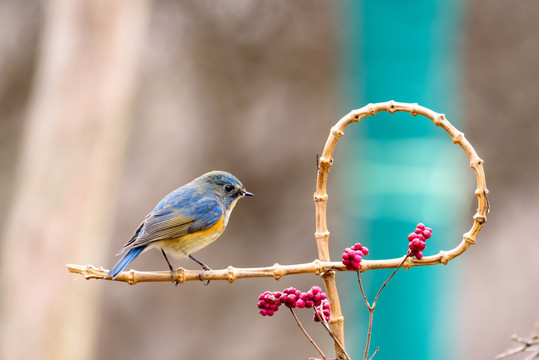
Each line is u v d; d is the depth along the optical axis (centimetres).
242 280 1579
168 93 1559
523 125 1644
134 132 1538
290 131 1580
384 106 401
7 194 1589
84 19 1090
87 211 1104
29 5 1577
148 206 1520
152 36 1549
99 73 1098
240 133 1573
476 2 1620
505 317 1538
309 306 393
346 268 396
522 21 1627
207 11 1548
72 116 1095
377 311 664
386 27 686
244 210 1594
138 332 1545
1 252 1548
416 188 676
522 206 1631
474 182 1595
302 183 1586
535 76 1642
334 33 1526
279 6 1555
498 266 1584
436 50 691
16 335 1088
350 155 1272
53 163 1091
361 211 688
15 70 1587
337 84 1486
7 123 1595
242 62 1574
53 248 1088
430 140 682
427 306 661
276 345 1530
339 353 396
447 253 396
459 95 1380
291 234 1588
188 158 1556
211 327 1552
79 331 1113
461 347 1465
